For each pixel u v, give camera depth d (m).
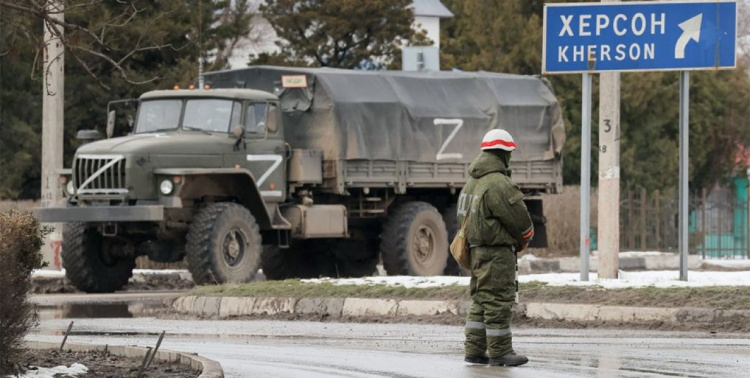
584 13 56.50
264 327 49.75
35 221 31.14
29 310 30.64
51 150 81.69
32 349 38.34
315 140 76.75
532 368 34.44
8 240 29.86
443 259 81.81
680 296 48.62
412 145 79.50
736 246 124.44
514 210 35.28
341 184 76.12
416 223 80.38
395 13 158.88
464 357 37.16
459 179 81.88
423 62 93.38
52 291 73.62
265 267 84.38
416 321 51.09
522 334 44.97
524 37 158.25
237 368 35.03
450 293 53.09
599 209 57.47
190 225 69.81
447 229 84.19
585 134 56.69
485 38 161.88
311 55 158.12
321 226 76.31
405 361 36.53
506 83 84.50
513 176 83.69
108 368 33.75
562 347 40.06
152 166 69.44
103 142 70.81
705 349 39.00
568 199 115.12
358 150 76.69
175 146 70.38
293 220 75.56
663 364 34.91
